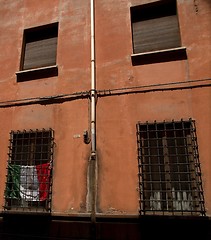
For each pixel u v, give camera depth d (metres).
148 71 6.55
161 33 6.93
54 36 7.82
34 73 7.46
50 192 6.39
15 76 7.64
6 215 6.49
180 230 5.38
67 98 6.93
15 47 7.95
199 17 6.56
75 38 7.38
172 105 6.16
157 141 6.02
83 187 6.20
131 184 5.91
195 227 5.32
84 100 6.77
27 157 6.84
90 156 6.34
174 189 5.73
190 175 5.70
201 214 5.39
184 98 6.13
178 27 6.82
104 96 6.66
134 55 6.66
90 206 6.02
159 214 5.62
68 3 7.79
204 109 5.94
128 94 6.51
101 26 7.24
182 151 5.90
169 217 5.41
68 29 7.53
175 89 6.24
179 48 6.39
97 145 6.37
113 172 6.09
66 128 6.73
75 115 6.74
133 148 6.12
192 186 5.63
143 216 5.56
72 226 5.98
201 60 6.25
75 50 7.27
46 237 6.10
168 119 6.09
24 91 7.41
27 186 6.58
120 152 6.18
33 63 7.80
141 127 6.27
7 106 7.44
